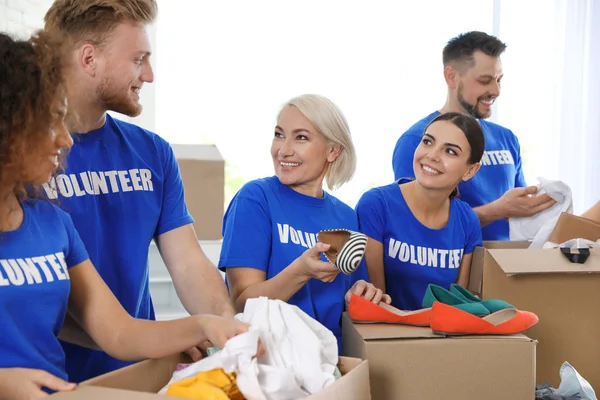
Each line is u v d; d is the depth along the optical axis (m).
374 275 2.05
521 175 2.81
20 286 1.15
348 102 4.39
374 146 4.42
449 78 2.78
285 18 4.31
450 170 2.03
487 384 1.48
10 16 2.95
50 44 1.12
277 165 1.85
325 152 1.86
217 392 1.02
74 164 1.56
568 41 4.10
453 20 4.38
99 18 1.50
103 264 1.59
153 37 4.11
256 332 1.12
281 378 1.09
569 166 4.13
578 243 1.99
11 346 1.13
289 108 1.85
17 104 1.06
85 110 1.55
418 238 2.07
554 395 1.64
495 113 4.29
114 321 1.29
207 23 4.23
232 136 4.34
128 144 1.66
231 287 1.80
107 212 1.60
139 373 1.22
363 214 2.06
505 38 4.28
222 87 4.29
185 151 3.20
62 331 1.46
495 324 1.56
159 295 3.44
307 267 1.61
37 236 1.20
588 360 1.93
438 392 1.47
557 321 1.92
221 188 3.19
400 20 4.38
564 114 4.12
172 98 4.23
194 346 1.32
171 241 1.72
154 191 1.68
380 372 1.45
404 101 4.41
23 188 1.18
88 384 1.10
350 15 4.36
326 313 1.81
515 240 2.42
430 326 1.58
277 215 1.81
